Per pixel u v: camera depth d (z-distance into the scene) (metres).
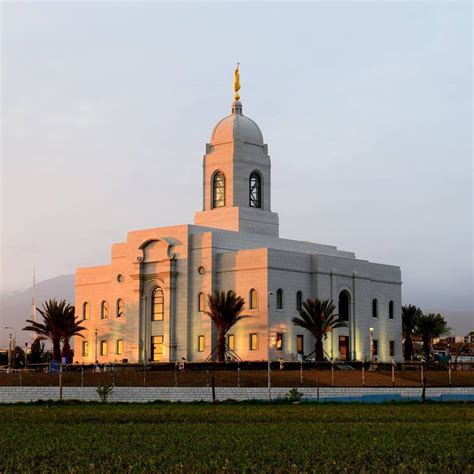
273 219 176.00
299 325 154.25
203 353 157.12
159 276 162.88
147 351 163.88
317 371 138.00
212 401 109.50
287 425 79.38
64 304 167.38
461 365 162.38
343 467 55.81
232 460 58.25
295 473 54.12
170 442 66.69
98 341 173.50
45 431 74.44
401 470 54.50
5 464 57.56
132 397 111.50
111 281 172.62
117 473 54.28
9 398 113.50
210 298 151.38
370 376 134.75
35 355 196.50
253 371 136.38
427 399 112.38
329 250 181.50
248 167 174.00
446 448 63.41
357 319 169.50
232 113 179.25
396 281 180.88
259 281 154.25
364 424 80.12
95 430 75.25
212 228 164.62
